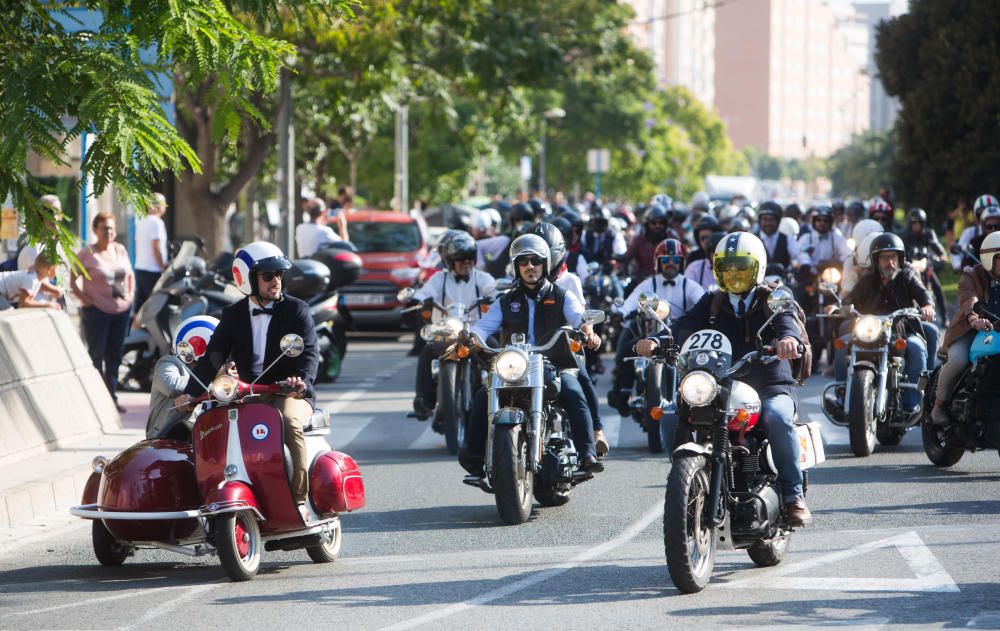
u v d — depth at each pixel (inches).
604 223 2186.3
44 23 993.5
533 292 1103.0
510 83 3129.9
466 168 5206.7
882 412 1332.4
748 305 842.8
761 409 824.3
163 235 1978.3
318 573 882.8
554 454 1067.3
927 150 4062.5
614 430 1552.7
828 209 2171.5
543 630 719.1
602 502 1120.2
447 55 3004.4
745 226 1632.6
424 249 2903.5
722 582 826.2
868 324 1322.6
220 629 735.1
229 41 958.4
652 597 789.2
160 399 994.7
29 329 1342.3
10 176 1013.2
